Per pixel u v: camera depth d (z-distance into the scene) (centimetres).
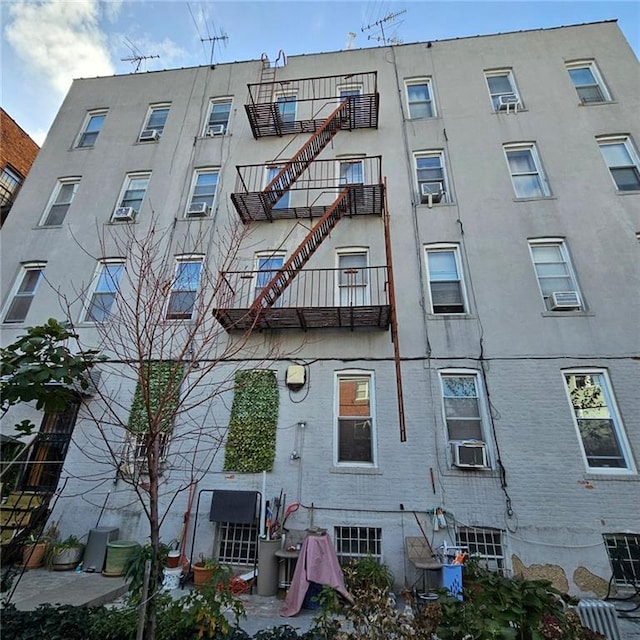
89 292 991
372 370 832
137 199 1149
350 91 1263
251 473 770
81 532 753
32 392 471
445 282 921
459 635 275
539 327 827
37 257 1055
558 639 298
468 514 704
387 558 687
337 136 1155
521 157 1059
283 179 1042
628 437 728
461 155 1065
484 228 952
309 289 941
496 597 295
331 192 1072
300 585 567
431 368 818
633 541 671
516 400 774
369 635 325
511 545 678
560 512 691
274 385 834
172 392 405
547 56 1197
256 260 994
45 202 1164
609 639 502
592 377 787
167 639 343
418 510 714
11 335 951
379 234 984
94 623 373
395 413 790
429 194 1005
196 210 1077
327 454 771
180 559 682
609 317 821
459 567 595
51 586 604
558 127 1070
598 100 1114
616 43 1184
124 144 1242
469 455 730
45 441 836
